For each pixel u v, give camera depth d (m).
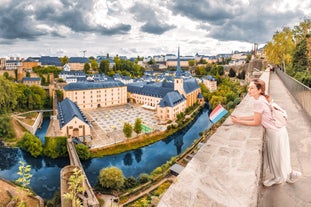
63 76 177.75
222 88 138.75
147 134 80.88
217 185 5.23
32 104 120.75
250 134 7.88
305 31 63.72
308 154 10.25
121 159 67.69
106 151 69.50
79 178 11.56
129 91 146.50
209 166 6.01
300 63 55.34
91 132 83.50
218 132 8.32
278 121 7.60
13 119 93.44
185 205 4.63
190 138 84.62
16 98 108.75
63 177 42.78
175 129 89.19
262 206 6.88
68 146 67.81
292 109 19.25
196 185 5.23
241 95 101.88
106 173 46.91
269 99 8.09
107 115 110.12
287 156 7.61
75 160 57.88
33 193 45.28
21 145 71.44
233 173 5.68
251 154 6.52
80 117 77.88
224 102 112.38
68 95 117.62
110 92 131.12
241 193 4.97
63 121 78.62
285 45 62.41
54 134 76.06
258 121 7.89
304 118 16.09
